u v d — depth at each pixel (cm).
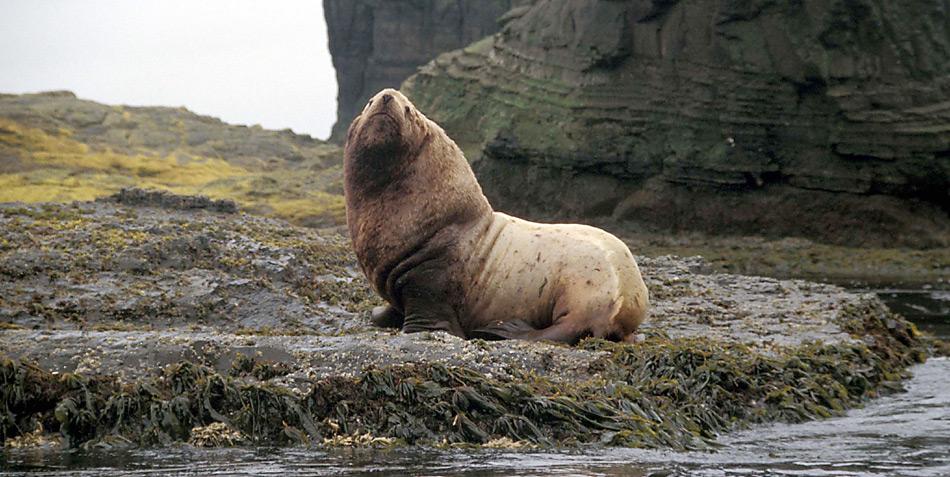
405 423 2470
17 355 2570
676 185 9594
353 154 3133
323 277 3962
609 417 2553
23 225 3978
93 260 3672
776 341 3494
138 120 14750
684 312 3938
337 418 2477
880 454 2419
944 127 8862
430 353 2694
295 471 2186
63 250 3734
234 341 2675
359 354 2647
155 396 2481
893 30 9162
